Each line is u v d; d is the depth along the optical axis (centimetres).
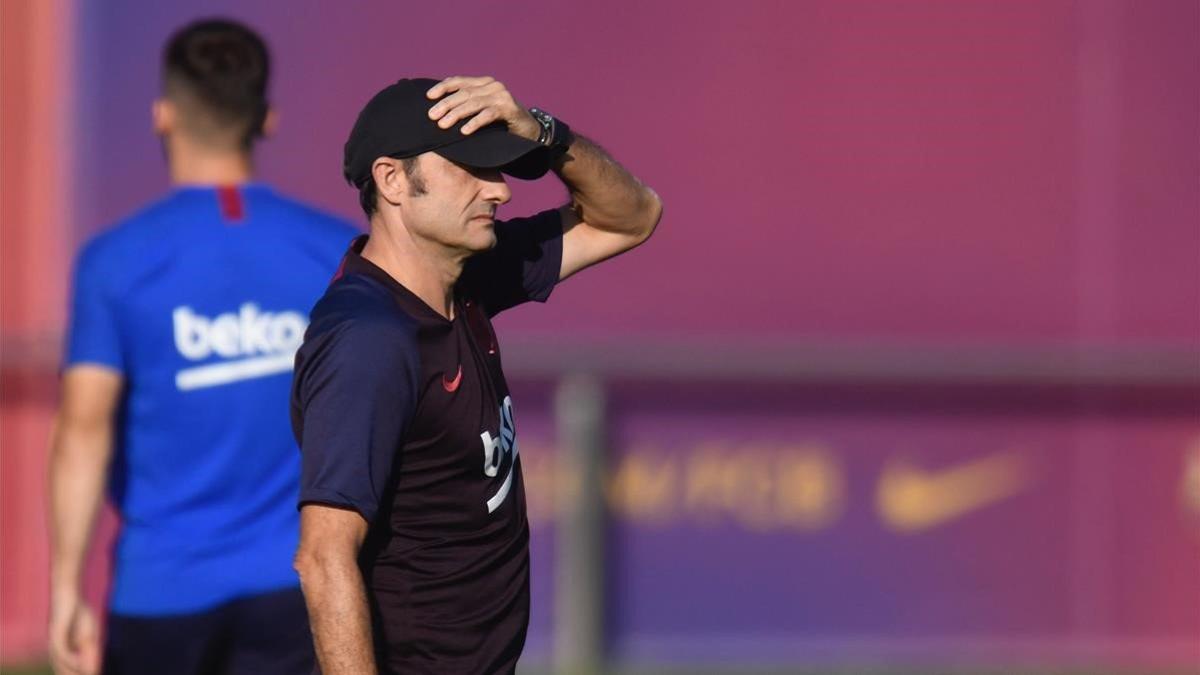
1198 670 2567
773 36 2570
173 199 1446
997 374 2572
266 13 2506
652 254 2561
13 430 2500
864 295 2580
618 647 2548
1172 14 2564
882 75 2578
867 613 2577
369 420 1036
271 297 1440
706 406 2570
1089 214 2577
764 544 2572
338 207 2516
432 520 1116
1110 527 2584
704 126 2566
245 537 1438
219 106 1443
